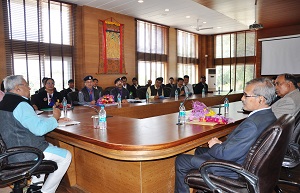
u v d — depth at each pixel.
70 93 4.79
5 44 5.48
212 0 5.25
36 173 1.78
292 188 2.47
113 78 7.55
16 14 5.61
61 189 2.46
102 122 2.05
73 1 6.38
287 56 8.46
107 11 7.27
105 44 7.25
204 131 1.90
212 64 11.47
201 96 6.04
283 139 1.26
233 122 2.29
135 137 1.73
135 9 7.14
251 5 5.62
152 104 4.40
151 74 8.96
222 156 1.50
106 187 2.18
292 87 2.50
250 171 1.29
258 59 9.18
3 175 1.65
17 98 1.85
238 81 10.96
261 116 1.50
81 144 1.82
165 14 7.71
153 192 1.97
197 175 1.59
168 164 2.07
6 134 1.77
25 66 5.82
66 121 2.33
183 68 10.45
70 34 6.60
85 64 6.80
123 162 1.99
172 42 9.78
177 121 2.37
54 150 1.95
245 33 10.56
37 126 1.79
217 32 10.98
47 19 6.13
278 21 7.50
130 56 8.06
